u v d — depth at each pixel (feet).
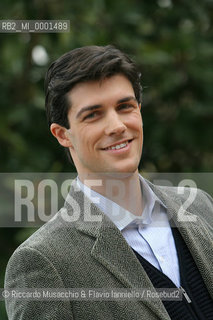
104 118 10.40
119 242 10.49
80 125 10.49
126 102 10.49
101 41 23.09
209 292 10.73
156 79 24.14
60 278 10.06
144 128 24.59
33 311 10.04
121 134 10.39
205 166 24.75
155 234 11.13
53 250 10.25
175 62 24.02
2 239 21.35
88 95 10.32
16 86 23.38
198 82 23.98
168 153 25.16
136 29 24.57
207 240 11.43
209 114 23.77
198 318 10.43
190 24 25.50
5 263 21.20
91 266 10.24
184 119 23.94
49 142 23.17
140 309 10.04
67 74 10.45
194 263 11.00
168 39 23.71
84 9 23.57
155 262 10.82
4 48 23.16
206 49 23.81
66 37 23.08
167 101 24.73
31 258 10.18
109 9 24.12
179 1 24.97
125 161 10.48
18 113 22.44
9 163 22.36
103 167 10.55
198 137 24.00
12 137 21.84
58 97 10.73
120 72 10.49
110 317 9.97
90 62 10.21
